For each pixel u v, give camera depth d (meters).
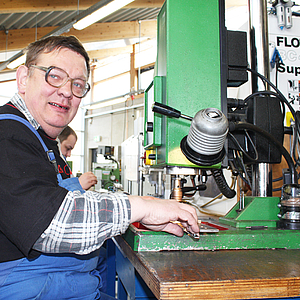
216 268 0.67
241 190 1.18
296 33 1.62
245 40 1.12
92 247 0.67
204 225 0.99
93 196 0.70
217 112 0.86
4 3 4.36
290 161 1.05
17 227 0.59
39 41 0.90
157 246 0.83
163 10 1.08
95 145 8.53
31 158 0.68
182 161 0.96
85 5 4.72
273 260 0.75
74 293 0.81
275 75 1.57
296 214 0.98
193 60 1.00
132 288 0.99
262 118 1.10
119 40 7.05
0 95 7.84
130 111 7.57
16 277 0.73
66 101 0.92
